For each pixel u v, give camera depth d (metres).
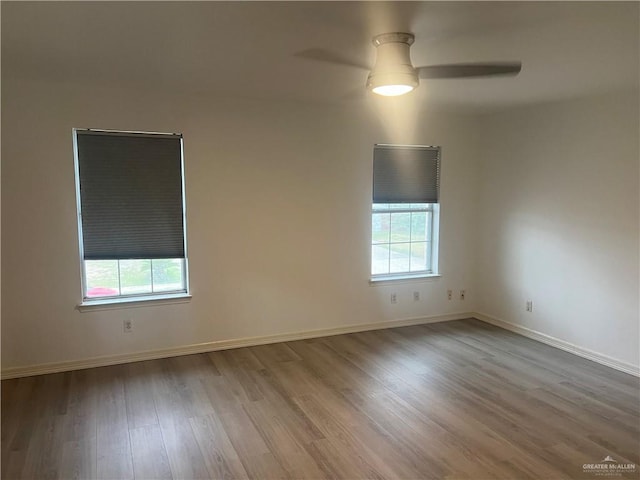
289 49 2.80
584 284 4.34
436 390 3.63
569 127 4.39
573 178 4.39
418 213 5.43
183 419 3.16
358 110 4.85
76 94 3.79
